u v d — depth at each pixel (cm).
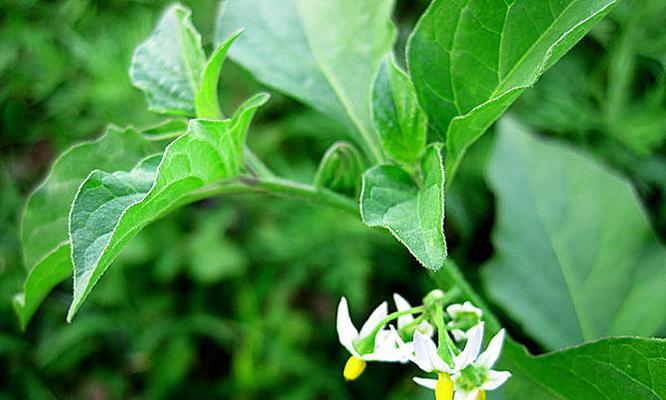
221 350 34
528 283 17
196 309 33
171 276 33
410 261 31
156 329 32
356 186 14
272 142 32
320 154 33
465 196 29
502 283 17
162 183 11
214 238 33
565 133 27
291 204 33
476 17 12
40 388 31
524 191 17
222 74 33
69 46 33
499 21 12
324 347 32
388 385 30
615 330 16
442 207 11
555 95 27
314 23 15
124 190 11
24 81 33
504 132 18
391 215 12
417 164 13
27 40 33
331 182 13
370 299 32
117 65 32
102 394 32
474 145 29
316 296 34
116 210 11
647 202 26
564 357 12
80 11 34
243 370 31
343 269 30
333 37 15
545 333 16
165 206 12
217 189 13
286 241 32
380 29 15
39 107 34
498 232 17
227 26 15
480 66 12
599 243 17
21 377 31
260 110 33
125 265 33
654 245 17
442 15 12
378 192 12
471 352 12
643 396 12
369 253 31
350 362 13
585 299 16
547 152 18
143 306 33
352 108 14
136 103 33
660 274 16
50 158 35
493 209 29
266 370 31
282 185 13
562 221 17
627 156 26
